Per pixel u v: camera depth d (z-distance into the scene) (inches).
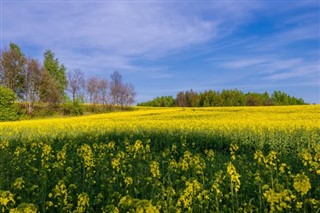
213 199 291.7
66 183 349.1
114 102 3422.7
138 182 333.1
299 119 1048.8
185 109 2311.8
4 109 2094.0
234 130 737.0
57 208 279.9
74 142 666.8
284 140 603.5
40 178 347.9
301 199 273.4
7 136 772.0
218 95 4503.0
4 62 2623.0
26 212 200.1
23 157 489.7
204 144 650.2
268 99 4648.1
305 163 365.7
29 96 2613.2
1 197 238.1
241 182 339.3
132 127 866.1
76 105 2684.5
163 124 916.0
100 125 950.4
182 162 365.4
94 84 3206.2
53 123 1117.7
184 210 268.8
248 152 575.8
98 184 357.1
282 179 340.8
